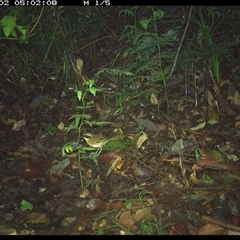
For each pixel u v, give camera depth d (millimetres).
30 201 989
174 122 1211
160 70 1276
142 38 1287
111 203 958
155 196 975
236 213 937
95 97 1314
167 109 1237
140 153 1098
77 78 1312
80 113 1267
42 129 1231
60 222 924
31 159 1118
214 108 1241
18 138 1204
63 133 1201
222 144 1143
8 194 1019
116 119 1228
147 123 1183
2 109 1312
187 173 1043
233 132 1180
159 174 1037
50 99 1322
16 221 932
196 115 1235
